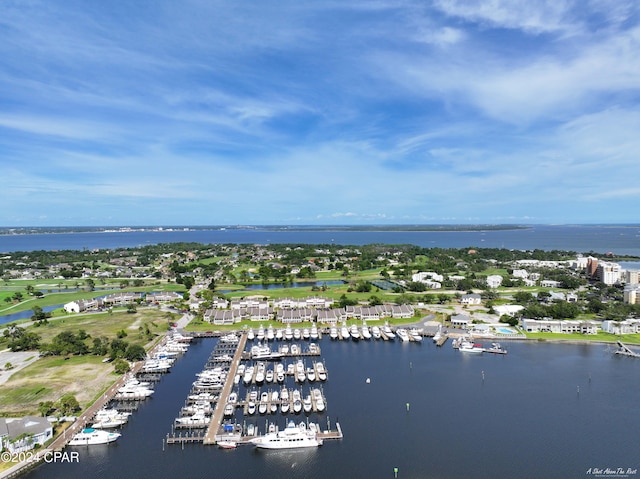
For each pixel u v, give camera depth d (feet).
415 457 372.99
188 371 580.71
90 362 599.98
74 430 414.41
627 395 492.54
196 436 408.67
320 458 374.63
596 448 385.09
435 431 414.62
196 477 351.05
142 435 413.80
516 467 358.02
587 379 540.11
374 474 351.67
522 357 626.23
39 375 550.36
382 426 425.69
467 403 473.67
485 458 371.15
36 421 402.11
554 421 433.07
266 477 350.23
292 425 407.44
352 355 641.81
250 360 621.72
